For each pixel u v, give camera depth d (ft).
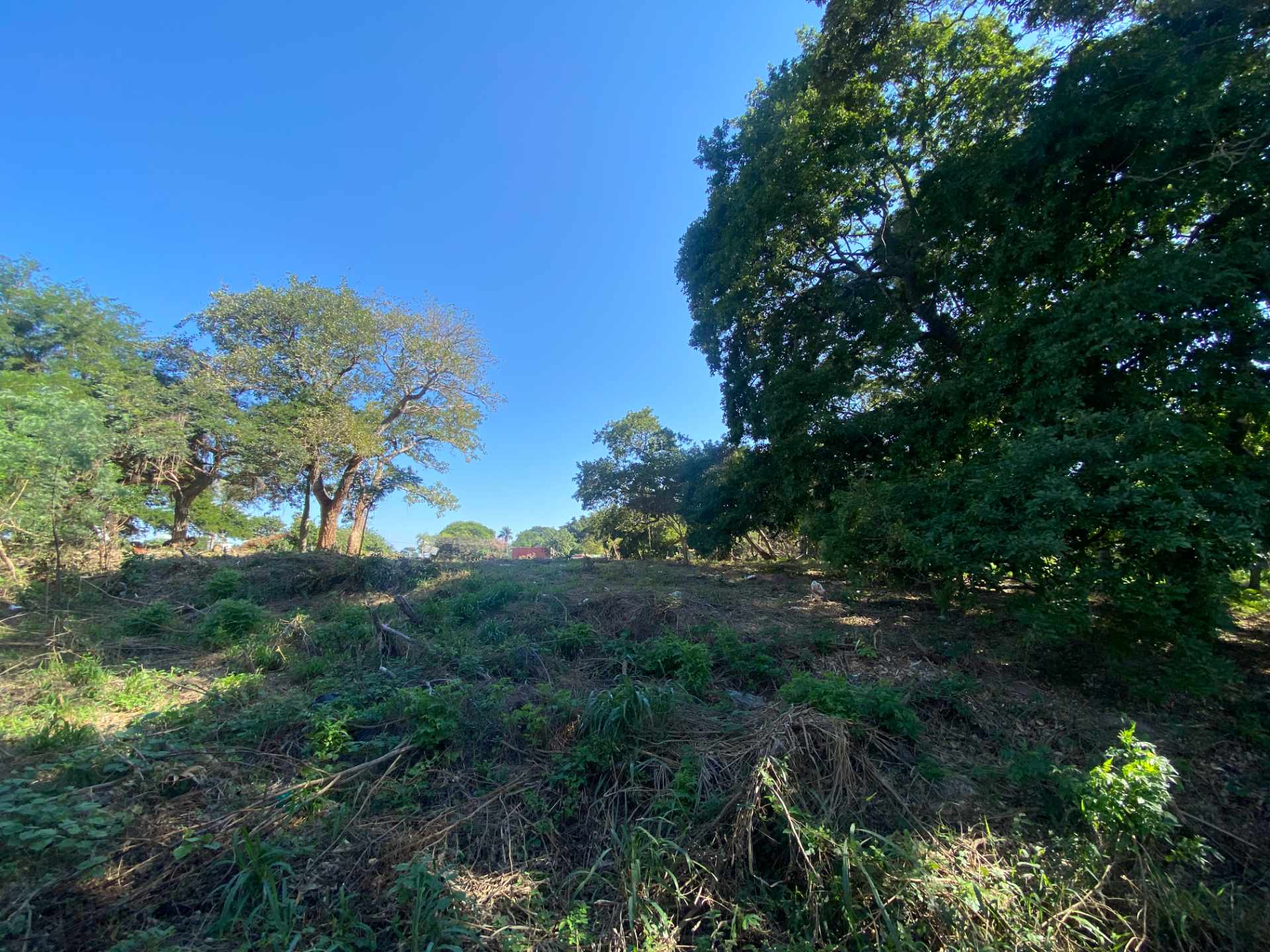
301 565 35.55
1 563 26.61
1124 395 19.35
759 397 40.52
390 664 19.10
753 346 43.60
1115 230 22.40
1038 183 23.58
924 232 31.81
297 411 67.05
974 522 18.97
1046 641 18.58
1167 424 16.08
